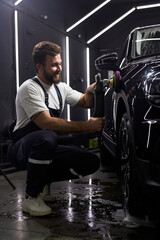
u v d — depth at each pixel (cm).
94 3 691
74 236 170
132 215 190
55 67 210
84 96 239
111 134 289
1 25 438
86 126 201
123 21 825
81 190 282
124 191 206
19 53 479
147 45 268
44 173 204
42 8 542
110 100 292
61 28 630
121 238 166
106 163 414
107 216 204
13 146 224
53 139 203
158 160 164
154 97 167
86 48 773
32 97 205
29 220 196
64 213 211
